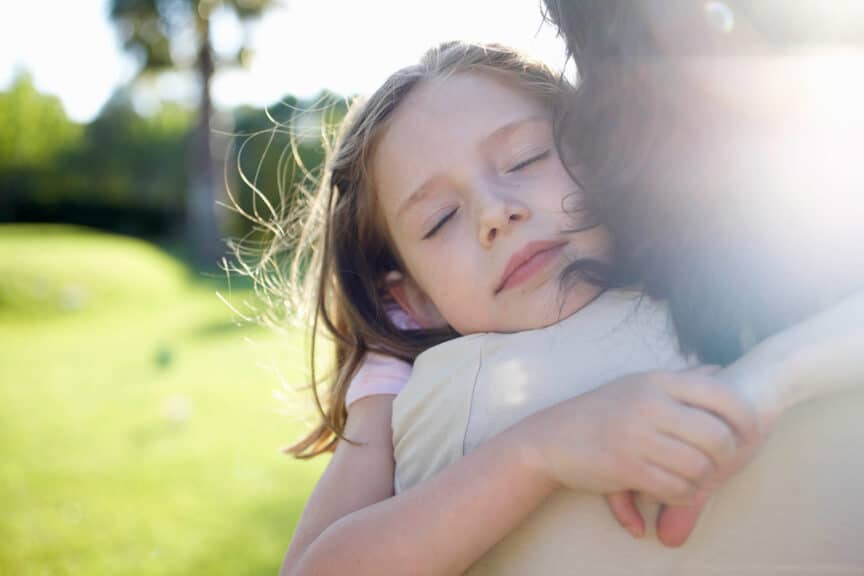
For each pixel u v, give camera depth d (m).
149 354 7.96
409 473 0.98
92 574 3.14
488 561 0.86
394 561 0.83
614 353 0.87
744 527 0.77
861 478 0.75
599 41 0.89
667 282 0.87
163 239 28.27
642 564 0.79
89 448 4.82
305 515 1.05
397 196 1.10
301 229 1.62
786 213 0.81
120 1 18.34
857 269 0.81
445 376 0.96
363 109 1.24
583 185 0.93
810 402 0.77
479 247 0.99
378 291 1.33
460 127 1.03
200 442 4.89
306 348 1.51
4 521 3.67
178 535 3.49
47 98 28.64
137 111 28.94
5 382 6.78
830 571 0.75
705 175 0.84
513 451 0.81
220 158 19.69
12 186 27.64
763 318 0.84
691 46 0.83
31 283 10.77
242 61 19.44
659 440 0.73
